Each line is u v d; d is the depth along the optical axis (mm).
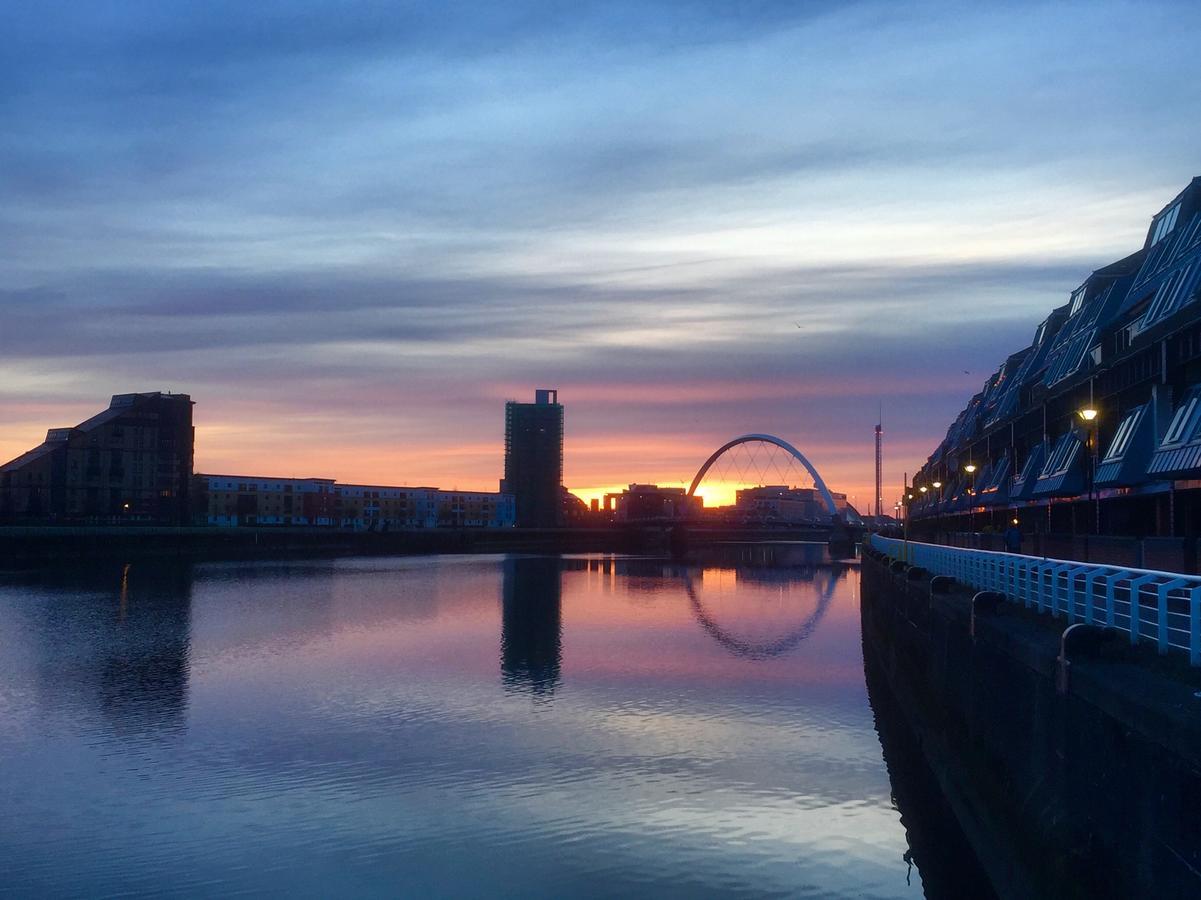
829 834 29609
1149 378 48812
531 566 171500
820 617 87438
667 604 98938
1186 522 42625
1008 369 105938
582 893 25750
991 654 25188
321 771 36219
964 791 27156
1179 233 52062
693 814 31344
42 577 126312
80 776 35812
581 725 42938
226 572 142500
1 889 26266
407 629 77000
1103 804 15781
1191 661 15891
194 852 28516
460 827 30219
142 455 195375
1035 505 69562
